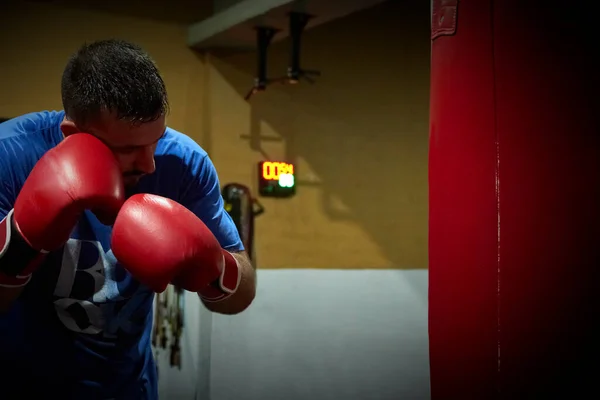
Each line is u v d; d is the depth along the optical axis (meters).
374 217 3.53
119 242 0.89
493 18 1.38
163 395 3.07
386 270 3.55
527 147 1.35
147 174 1.12
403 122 3.60
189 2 3.15
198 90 3.17
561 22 1.34
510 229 1.36
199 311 3.17
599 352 1.31
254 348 3.27
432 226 1.47
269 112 3.30
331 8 2.67
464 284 1.40
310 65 3.40
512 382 1.35
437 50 1.47
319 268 3.40
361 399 3.42
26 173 1.10
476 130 1.39
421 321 3.59
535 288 1.34
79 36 2.92
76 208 0.90
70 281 1.15
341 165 3.46
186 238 0.89
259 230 3.27
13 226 0.91
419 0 3.66
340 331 3.42
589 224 1.32
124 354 1.26
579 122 1.33
